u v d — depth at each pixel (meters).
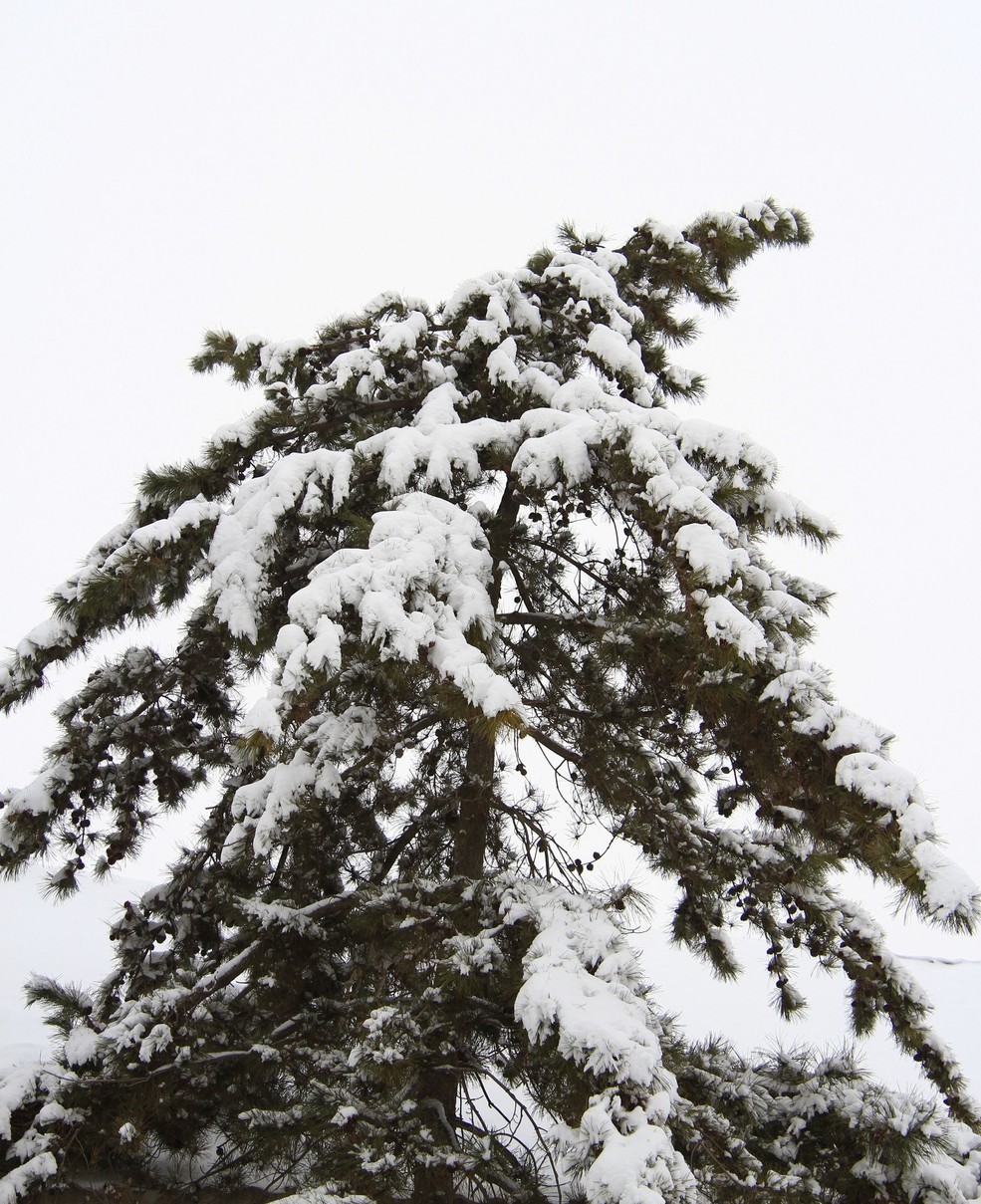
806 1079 4.96
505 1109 6.88
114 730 5.59
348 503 5.71
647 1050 3.21
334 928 5.08
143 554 5.29
